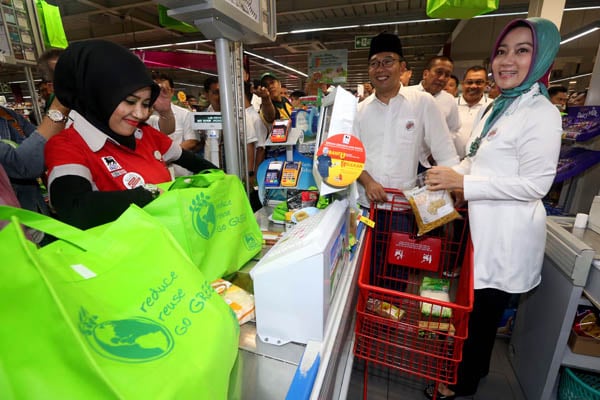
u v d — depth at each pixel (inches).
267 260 26.2
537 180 45.8
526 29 46.2
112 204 29.2
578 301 51.5
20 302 13.0
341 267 34.4
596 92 86.7
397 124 74.7
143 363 15.1
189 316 19.3
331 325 27.7
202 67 94.9
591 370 55.6
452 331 45.8
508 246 50.2
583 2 230.5
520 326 70.1
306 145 55.1
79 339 12.9
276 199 60.7
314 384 21.9
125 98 33.6
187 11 34.0
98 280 17.0
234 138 46.3
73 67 33.7
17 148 51.6
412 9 292.5
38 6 86.9
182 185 32.3
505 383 69.2
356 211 40.1
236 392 22.7
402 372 70.6
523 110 47.4
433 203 51.6
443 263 62.7
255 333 28.1
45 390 12.4
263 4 45.4
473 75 118.2
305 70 678.5
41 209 67.3
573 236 55.2
